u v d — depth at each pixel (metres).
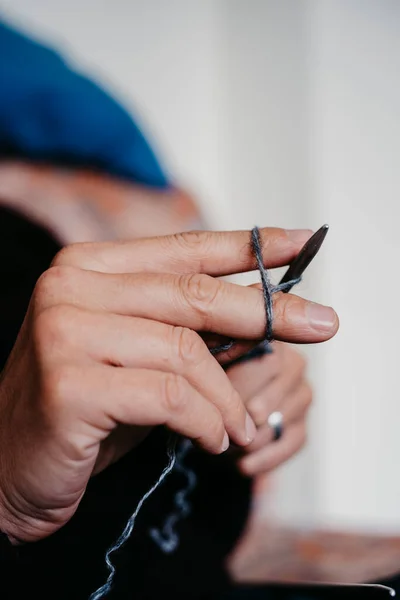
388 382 0.75
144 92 0.78
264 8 0.79
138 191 0.50
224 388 0.27
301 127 0.77
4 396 0.27
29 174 0.45
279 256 0.28
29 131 0.46
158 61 0.78
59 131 0.47
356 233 0.76
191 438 0.26
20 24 0.69
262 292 0.27
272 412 0.36
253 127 0.80
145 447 0.38
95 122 0.48
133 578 0.36
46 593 0.32
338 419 0.74
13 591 0.29
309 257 0.28
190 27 0.79
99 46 0.76
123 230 0.47
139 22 0.77
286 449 0.38
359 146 0.77
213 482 0.39
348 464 0.74
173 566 0.37
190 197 0.55
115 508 0.36
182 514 0.38
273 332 0.27
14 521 0.28
